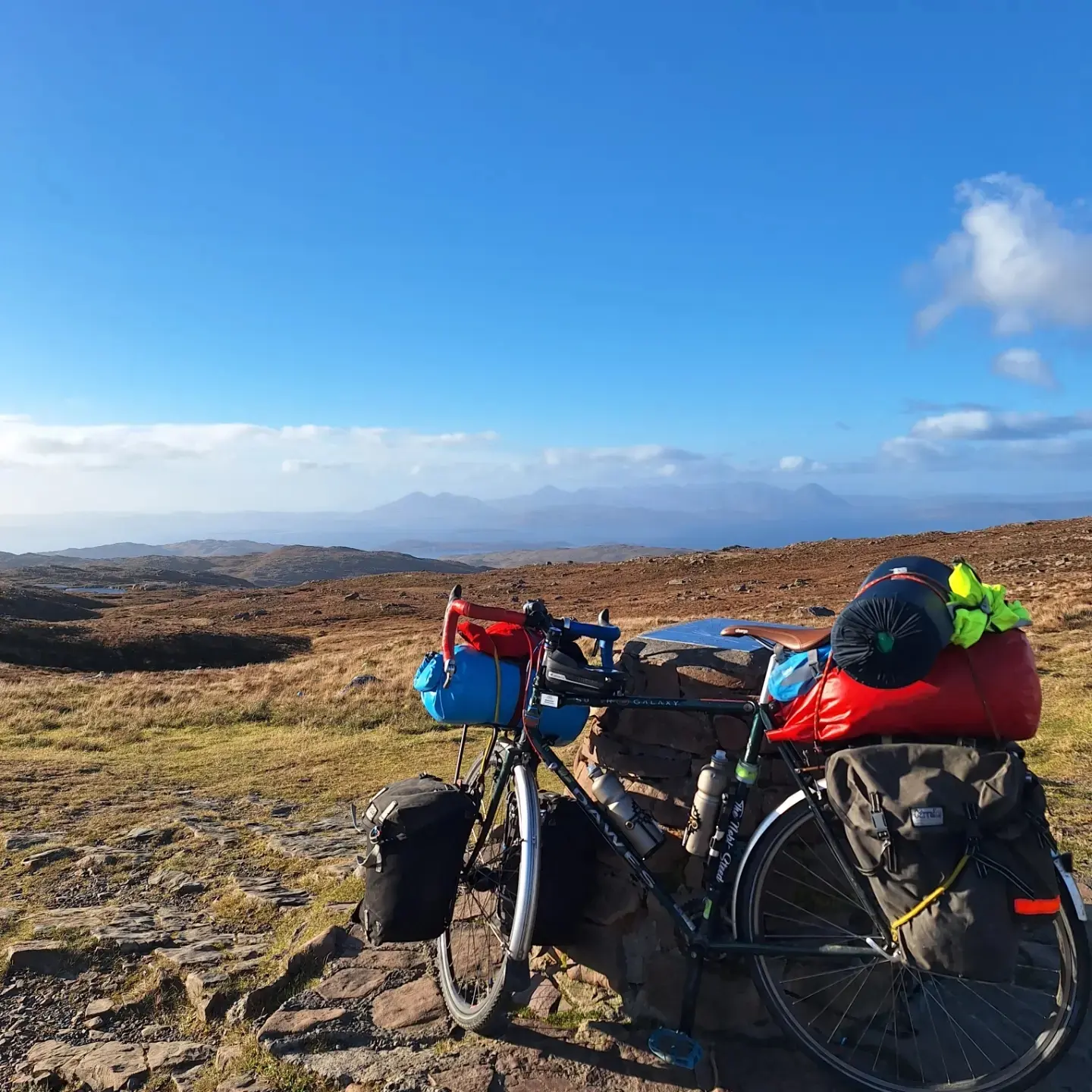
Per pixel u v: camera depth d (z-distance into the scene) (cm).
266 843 611
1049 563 4150
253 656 4300
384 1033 308
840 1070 265
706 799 286
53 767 1052
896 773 237
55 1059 319
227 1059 301
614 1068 276
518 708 313
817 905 300
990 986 293
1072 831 497
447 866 297
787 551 8056
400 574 11094
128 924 446
